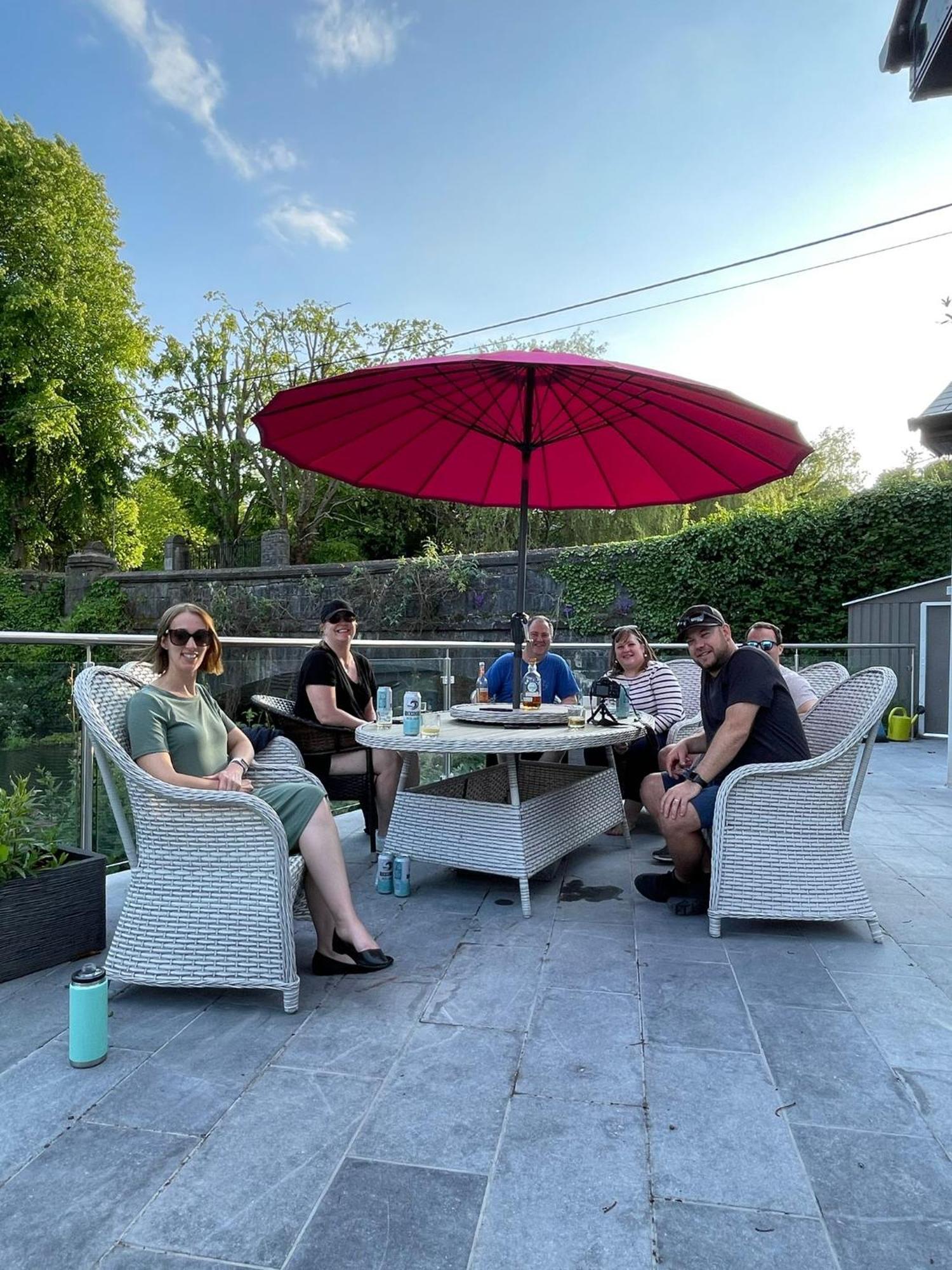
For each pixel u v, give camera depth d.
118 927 2.15
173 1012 2.08
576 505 4.29
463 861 2.96
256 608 16.58
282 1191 1.36
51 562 24.75
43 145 21.41
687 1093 1.68
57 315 21.19
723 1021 2.02
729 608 12.51
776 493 18.53
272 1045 1.89
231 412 23.72
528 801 3.00
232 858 2.08
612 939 2.61
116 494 23.88
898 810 4.77
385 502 23.66
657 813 3.20
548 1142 1.50
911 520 11.47
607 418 3.41
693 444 3.41
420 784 4.65
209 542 25.22
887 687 2.60
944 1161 1.45
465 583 14.41
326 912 2.33
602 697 3.55
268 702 3.69
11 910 2.24
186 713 2.43
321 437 3.48
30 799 2.56
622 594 13.38
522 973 2.33
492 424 3.55
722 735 2.71
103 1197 1.34
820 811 2.61
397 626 15.05
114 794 2.32
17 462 21.97
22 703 2.73
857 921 2.80
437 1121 1.57
